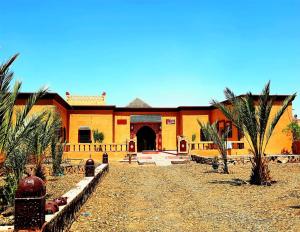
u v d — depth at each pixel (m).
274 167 19.42
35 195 4.68
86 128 30.28
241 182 13.52
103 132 30.56
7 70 6.82
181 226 7.13
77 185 9.77
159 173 17.56
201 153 26.16
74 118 30.38
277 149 25.31
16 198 4.65
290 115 25.64
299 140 24.72
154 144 34.16
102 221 7.61
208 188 12.24
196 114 32.25
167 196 10.84
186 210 8.70
